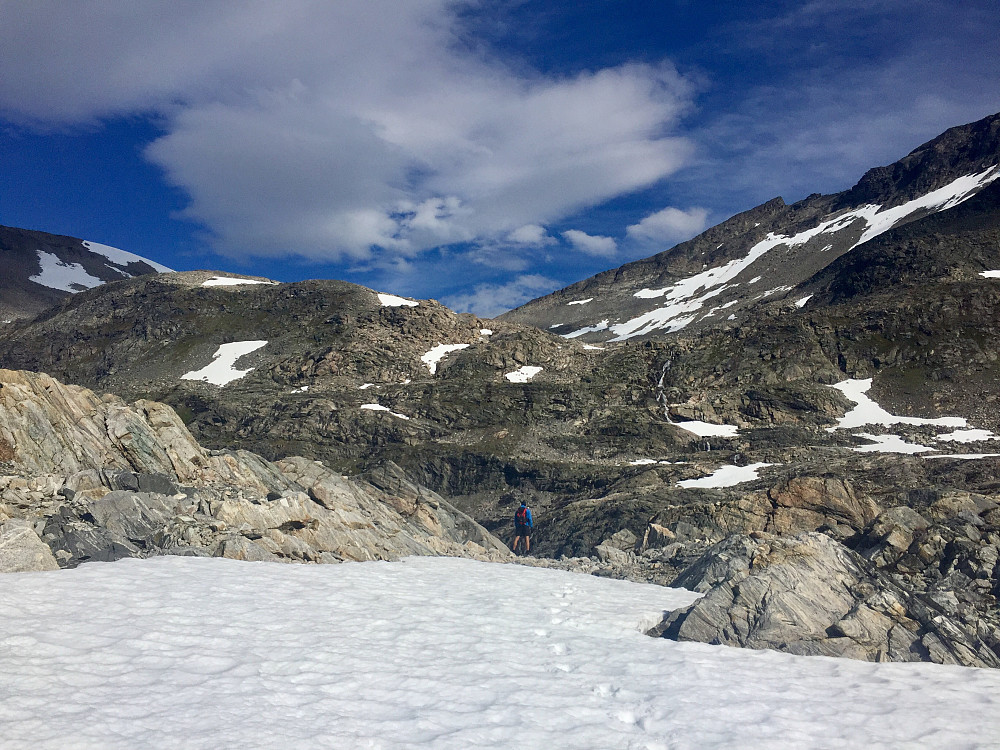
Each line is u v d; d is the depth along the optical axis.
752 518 38.44
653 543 40.09
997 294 126.69
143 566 19.33
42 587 16.03
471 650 14.49
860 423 106.44
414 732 10.20
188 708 10.32
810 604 17.38
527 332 159.25
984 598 20.05
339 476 34.16
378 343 158.25
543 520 78.88
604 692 12.49
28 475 22.42
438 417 120.44
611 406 121.12
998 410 102.31
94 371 182.50
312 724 10.16
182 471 27.67
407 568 24.73
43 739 8.96
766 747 10.29
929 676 14.32
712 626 17.08
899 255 178.38
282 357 163.00
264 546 23.61
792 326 133.00
